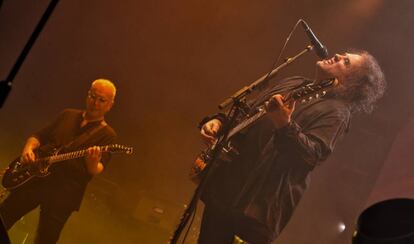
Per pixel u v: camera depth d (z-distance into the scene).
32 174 5.32
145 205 7.47
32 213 6.91
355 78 5.04
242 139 4.69
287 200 4.69
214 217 4.70
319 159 4.71
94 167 5.33
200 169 4.70
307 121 4.80
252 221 4.63
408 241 1.14
